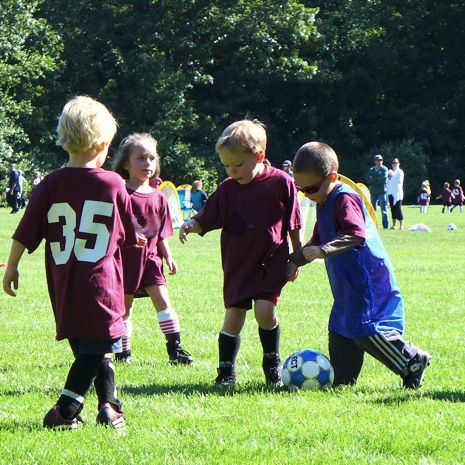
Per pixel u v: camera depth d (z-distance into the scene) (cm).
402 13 17688
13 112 14225
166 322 2128
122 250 2103
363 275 1719
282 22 15712
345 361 1791
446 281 3828
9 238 6331
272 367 1852
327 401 1639
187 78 15425
